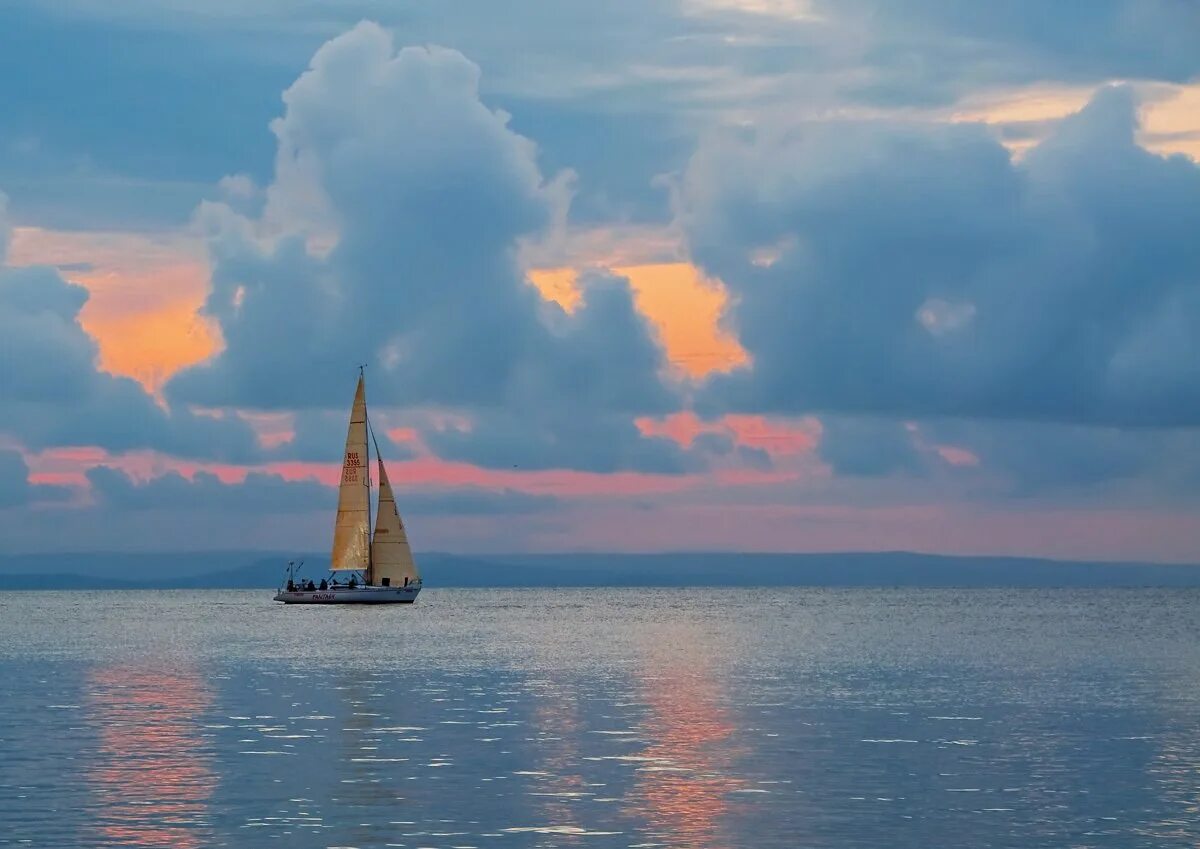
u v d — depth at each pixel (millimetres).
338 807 34125
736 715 53844
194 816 33000
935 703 58375
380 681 70125
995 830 31484
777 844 30156
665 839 30656
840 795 35750
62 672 76875
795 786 37062
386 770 39688
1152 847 29875
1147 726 49719
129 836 30875
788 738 46750
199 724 50875
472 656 90312
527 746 44781
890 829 31625
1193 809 33781
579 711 55344
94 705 57938
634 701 59500
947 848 29781
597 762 41281
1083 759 41750
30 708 56688
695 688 65938
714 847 29906
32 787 36875
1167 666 80625
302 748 44312
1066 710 55344
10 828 31656
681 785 37188
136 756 42469
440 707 56938
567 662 84812
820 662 85125
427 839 30625
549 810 33750
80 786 36969
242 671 77000
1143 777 38375
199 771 39531
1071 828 31719
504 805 34375
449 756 42500
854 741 45938
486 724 50844
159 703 58719
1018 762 41188
